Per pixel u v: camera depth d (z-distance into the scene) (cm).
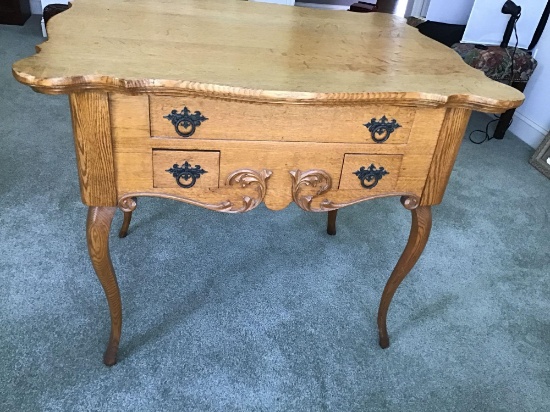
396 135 107
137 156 100
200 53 109
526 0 241
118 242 169
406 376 134
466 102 103
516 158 252
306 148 105
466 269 175
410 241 125
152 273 158
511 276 174
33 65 90
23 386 119
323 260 171
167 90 91
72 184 193
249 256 170
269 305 151
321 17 153
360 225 191
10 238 164
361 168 110
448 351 143
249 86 93
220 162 104
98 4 136
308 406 123
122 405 118
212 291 154
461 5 312
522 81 247
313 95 94
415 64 119
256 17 144
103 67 93
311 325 146
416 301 159
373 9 392
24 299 142
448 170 115
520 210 211
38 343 130
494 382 135
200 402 121
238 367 131
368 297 158
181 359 131
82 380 123
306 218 192
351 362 136
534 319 157
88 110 93
